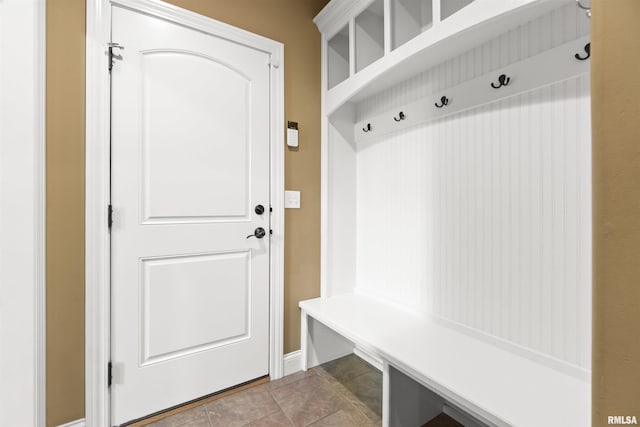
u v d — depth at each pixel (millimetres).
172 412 1586
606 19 327
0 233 1182
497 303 1390
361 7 1795
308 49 2088
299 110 2047
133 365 1492
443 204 1630
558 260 1188
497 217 1385
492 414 956
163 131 1565
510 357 1291
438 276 1661
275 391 1796
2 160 1183
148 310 1538
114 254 1446
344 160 2195
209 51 1687
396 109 1879
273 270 1930
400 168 1895
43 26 1271
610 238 322
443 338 1480
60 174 1327
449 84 1577
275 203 1932
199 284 1678
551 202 1203
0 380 1184
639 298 303
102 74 1401
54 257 1316
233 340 1796
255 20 1855
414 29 1675
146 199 1526
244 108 1812
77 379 1368
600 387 328
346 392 1795
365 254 2176
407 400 1460
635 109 305
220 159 1732
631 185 307
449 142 1594
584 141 1113
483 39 1376
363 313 1817
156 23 1536
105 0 1409
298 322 2062
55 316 1320
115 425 1453
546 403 996
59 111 1322
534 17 1220
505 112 1347
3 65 1183
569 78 1122
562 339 1178
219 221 1734
